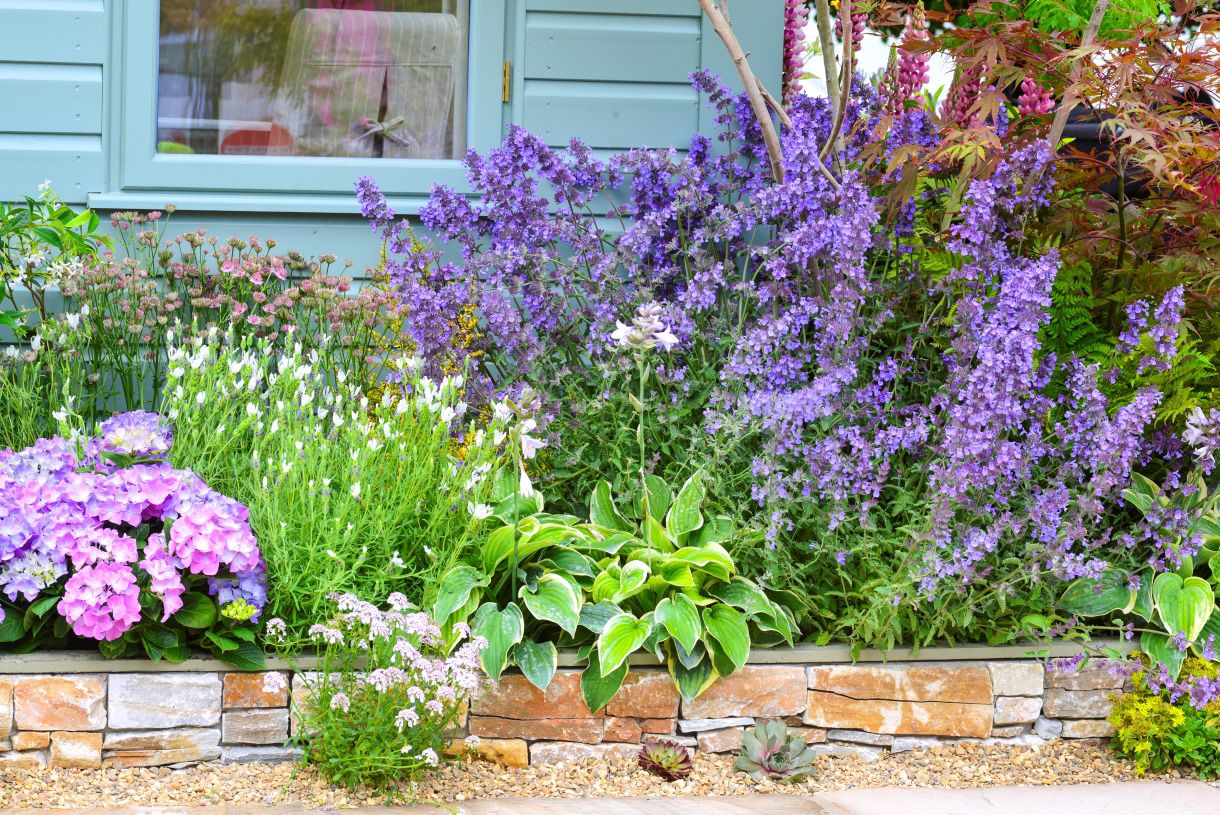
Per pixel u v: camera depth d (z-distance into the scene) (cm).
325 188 420
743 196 419
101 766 276
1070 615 320
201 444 329
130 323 380
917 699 307
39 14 401
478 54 419
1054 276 316
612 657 285
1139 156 343
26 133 404
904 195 362
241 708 281
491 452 312
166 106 415
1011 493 310
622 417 345
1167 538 323
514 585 297
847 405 335
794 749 294
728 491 335
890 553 321
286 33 422
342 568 288
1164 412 342
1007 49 359
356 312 383
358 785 270
